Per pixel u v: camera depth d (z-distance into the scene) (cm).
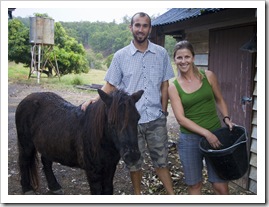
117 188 395
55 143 311
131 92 307
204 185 403
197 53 539
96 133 266
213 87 281
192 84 271
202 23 438
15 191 375
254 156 377
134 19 295
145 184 401
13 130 642
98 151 270
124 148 230
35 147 352
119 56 311
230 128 277
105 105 261
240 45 394
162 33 596
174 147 539
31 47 1480
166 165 321
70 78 1493
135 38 301
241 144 247
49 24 1448
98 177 284
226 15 379
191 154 274
